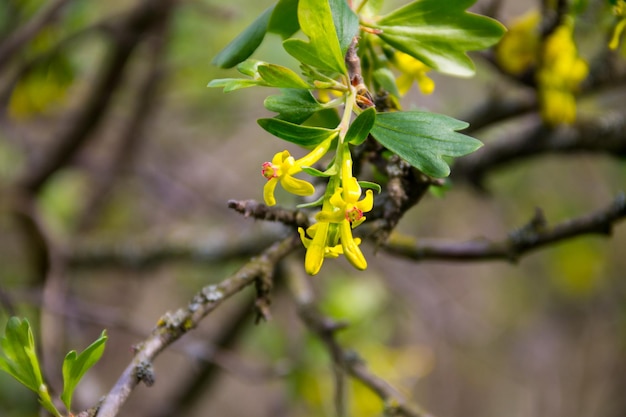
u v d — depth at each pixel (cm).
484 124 104
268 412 160
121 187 168
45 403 64
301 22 61
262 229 114
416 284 172
